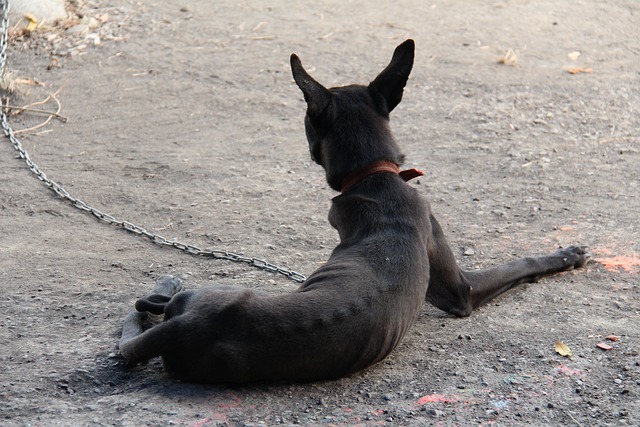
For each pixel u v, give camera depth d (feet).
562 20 59.31
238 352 21.62
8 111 45.85
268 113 47.06
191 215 36.04
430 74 51.47
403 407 22.06
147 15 57.88
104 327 26.21
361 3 61.72
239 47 54.39
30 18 54.34
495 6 61.31
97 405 21.68
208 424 20.80
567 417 21.70
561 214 36.06
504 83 50.39
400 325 23.65
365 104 27.61
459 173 40.47
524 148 43.01
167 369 22.71
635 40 57.11
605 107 47.85
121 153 42.09
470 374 23.88
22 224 34.47
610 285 29.86
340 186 27.14
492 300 29.14
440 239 27.20
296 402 22.16
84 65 51.44
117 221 35.09
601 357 24.81
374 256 24.22
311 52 53.67
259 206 37.04
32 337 25.48
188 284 29.73
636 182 39.11
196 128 45.14
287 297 22.20
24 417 21.11
